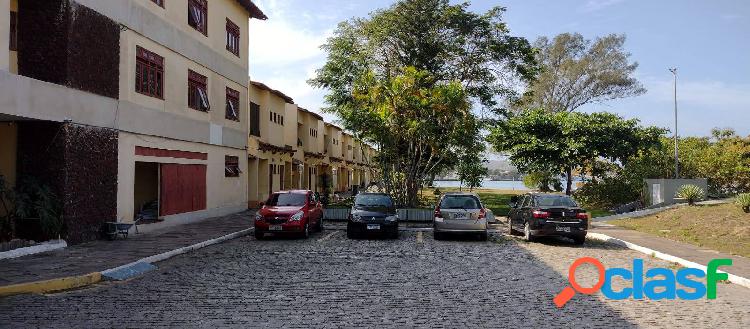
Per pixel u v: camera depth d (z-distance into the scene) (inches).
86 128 565.3
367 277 409.4
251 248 577.9
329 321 281.0
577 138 1223.5
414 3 1203.9
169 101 744.3
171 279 396.8
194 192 824.9
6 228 502.3
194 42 822.5
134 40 655.1
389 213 695.1
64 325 270.5
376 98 936.9
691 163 1261.1
